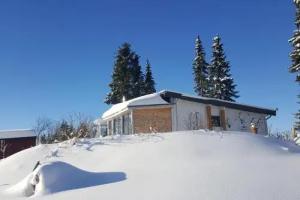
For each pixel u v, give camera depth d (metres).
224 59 56.66
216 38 57.16
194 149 13.29
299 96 31.80
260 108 30.89
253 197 7.52
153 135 15.36
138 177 10.45
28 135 40.50
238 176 9.20
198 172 10.00
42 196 9.81
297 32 29.70
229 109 30.36
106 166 12.70
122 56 56.41
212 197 7.71
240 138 14.36
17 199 10.05
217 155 12.84
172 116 28.86
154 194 8.43
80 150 14.98
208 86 57.69
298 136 26.38
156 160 12.58
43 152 15.61
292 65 29.53
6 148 39.59
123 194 8.77
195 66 60.38
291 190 7.78
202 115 29.53
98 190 9.50
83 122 26.28
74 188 10.30
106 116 32.34
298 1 29.39
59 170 10.80
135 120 28.59
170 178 9.70
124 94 54.91
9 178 13.81
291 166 10.19
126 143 14.91
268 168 10.00
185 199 7.79
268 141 14.78
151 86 60.62
